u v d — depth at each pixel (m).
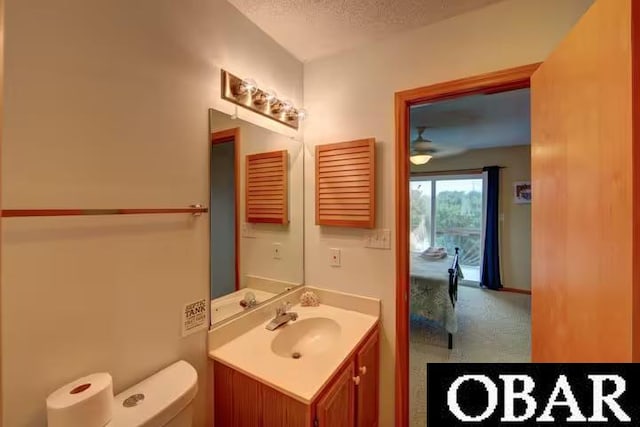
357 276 1.71
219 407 1.24
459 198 5.31
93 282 0.89
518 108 2.77
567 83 0.98
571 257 0.97
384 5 1.35
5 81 0.73
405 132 1.58
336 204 1.71
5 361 0.73
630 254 0.70
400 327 1.59
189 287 1.18
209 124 1.26
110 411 0.83
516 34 1.31
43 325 0.79
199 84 1.21
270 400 1.07
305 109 1.87
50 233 0.80
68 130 0.84
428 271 3.40
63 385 0.83
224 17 1.32
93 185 0.89
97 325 0.90
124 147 0.96
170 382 1.00
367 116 1.67
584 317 0.90
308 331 1.61
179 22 1.13
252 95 1.48
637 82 0.69
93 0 0.89
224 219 1.35
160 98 1.07
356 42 1.65
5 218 0.73
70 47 0.84
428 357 2.61
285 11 1.39
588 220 0.87
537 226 1.22
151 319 1.05
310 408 0.99
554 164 1.07
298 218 1.84
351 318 1.62
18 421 0.75
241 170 1.42
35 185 0.78
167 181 1.10
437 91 1.47
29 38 0.77
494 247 4.79
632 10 0.69
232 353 1.25
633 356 0.70
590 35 0.85
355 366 1.35
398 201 1.58
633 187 0.69
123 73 0.96
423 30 1.51
